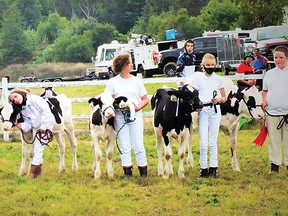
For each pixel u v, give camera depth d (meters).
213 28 69.31
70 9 126.81
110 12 111.75
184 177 12.17
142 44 37.97
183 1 95.62
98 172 12.28
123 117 11.96
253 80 18.83
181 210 9.95
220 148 15.91
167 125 12.06
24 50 90.06
